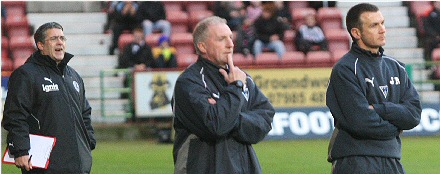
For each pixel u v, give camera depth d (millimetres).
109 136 30078
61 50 11953
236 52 34406
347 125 10578
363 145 10609
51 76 11930
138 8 35500
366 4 10734
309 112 29656
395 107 10547
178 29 37344
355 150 10617
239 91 9945
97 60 35594
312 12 38250
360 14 10672
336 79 10664
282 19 35750
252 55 34375
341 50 36719
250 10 36875
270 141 29125
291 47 36156
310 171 21781
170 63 31500
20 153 11570
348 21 10852
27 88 11742
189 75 10148
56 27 11969
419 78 33656
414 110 10758
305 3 39031
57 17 38000
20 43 35625
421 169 22078
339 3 39562
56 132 11844
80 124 12219
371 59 10750
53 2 38656
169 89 29578
